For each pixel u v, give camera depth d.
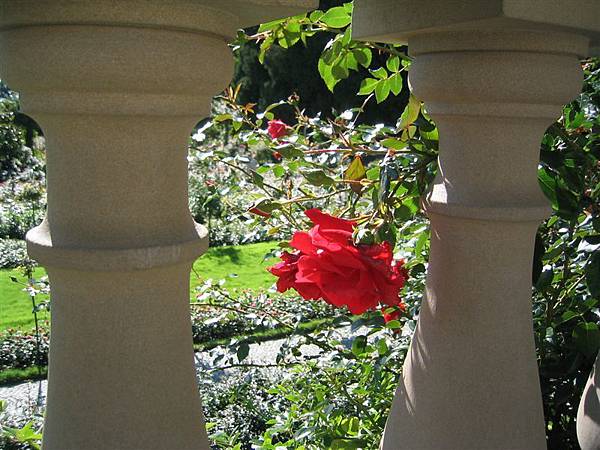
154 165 0.80
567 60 1.00
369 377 2.12
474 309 1.07
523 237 1.05
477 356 1.07
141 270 0.80
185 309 0.89
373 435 1.92
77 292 0.83
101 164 0.78
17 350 5.51
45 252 0.80
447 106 1.02
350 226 1.12
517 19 0.83
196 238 0.85
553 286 1.81
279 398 3.35
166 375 0.86
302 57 14.03
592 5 0.90
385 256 1.07
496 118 1.00
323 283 1.03
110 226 0.80
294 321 2.86
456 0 0.88
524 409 1.09
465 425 1.08
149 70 0.73
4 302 6.85
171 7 0.72
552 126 1.52
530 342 1.11
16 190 10.57
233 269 8.02
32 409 4.09
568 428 1.76
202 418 0.93
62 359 0.86
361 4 1.08
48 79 0.74
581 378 1.62
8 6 0.73
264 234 2.57
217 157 2.05
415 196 1.49
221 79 0.81
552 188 1.47
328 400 2.08
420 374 1.13
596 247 1.42
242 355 2.26
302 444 2.08
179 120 0.81
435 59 1.01
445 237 1.08
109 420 0.84
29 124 13.81
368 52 1.81
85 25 0.71
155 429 0.86
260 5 0.74
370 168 1.72
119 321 0.83
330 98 13.70
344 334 2.60
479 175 1.03
